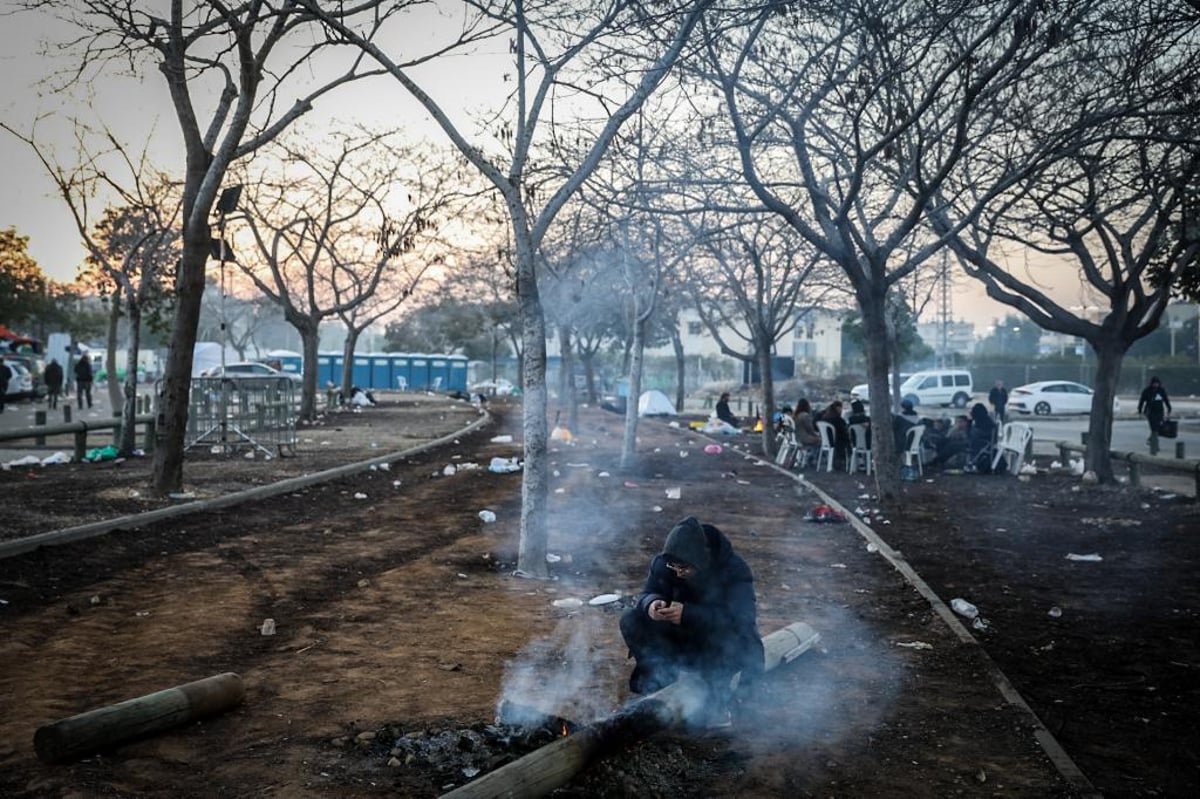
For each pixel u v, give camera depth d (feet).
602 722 15.11
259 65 41.81
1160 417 79.61
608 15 32.71
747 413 161.68
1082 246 58.49
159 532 36.68
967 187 47.14
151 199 75.31
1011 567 34.81
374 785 14.42
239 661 21.21
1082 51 45.57
